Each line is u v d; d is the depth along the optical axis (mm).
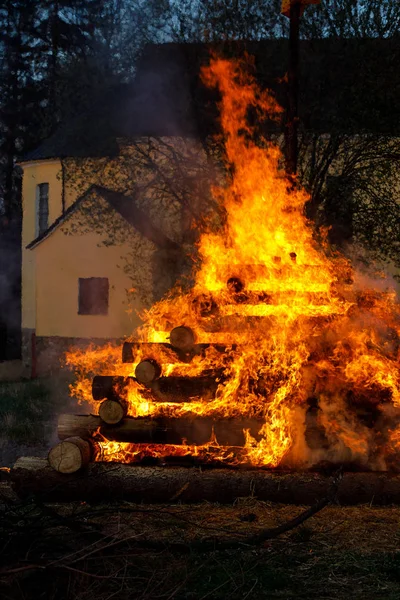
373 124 16938
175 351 7793
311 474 6562
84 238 27516
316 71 17781
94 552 4605
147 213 20609
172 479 6574
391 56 17422
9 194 41625
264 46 18547
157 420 7242
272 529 5332
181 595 4543
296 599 4477
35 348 28141
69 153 21625
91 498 6609
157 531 5492
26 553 4789
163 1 19484
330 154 18000
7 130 41375
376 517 6078
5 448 11695
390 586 4652
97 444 7137
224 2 18609
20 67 41469
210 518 6086
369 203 17984
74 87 20531
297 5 11539
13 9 41156
